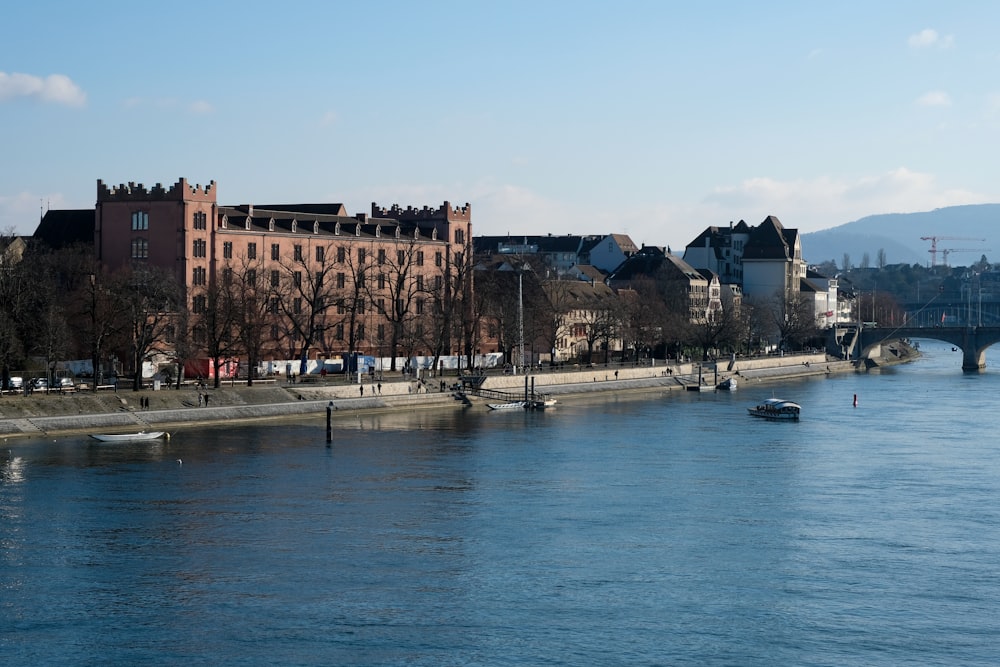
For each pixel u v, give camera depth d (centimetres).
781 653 11381
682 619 12194
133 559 13900
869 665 11156
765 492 17688
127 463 19062
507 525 15538
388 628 11906
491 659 11212
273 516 15812
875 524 15762
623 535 15112
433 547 14475
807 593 12950
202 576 13338
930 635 11825
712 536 15112
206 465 19062
